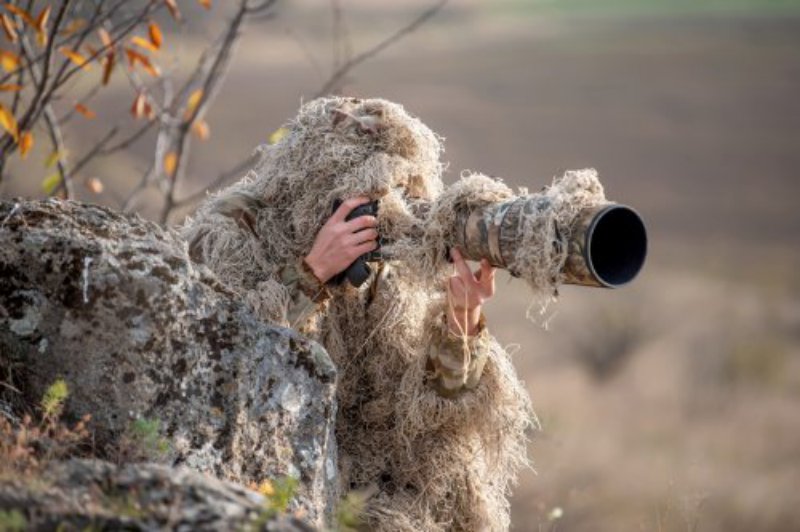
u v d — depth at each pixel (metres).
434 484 12.64
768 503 44.22
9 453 8.69
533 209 10.22
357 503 9.89
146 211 26.05
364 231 11.67
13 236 10.09
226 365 10.40
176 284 10.22
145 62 14.61
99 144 17.56
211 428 10.21
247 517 7.89
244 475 10.42
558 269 10.03
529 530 28.08
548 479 37.28
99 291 9.98
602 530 34.62
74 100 15.88
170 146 19.59
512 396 12.74
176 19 16.67
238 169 17.73
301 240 12.16
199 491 8.08
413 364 12.42
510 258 10.52
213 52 18.52
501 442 12.68
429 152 12.34
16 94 15.27
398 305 12.45
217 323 10.43
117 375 9.90
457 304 11.59
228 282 11.76
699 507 17.03
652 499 37.72
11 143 15.10
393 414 12.76
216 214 12.12
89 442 9.75
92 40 17.48
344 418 12.84
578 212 10.04
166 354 10.09
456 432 12.66
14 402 9.85
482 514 12.84
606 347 69.19
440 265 11.43
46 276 10.04
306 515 10.62
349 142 12.11
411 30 18.09
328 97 12.66
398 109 12.28
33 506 7.59
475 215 10.86
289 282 11.77
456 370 12.23
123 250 10.20
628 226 10.23
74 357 9.92
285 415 10.70
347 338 12.67
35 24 13.73
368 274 11.73
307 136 12.30
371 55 18.16
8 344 9.98
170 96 18.48
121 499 7.88
